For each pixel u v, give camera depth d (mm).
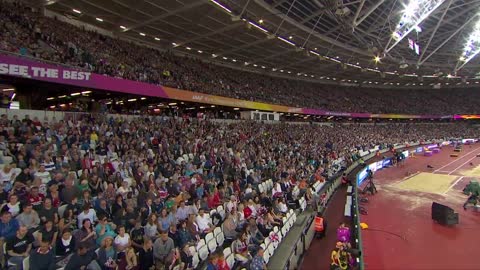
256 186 15977
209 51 37750
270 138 30250
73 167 11086
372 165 32750
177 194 11688
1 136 10523
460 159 43281
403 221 17188
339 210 18281
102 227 7918
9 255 6332
